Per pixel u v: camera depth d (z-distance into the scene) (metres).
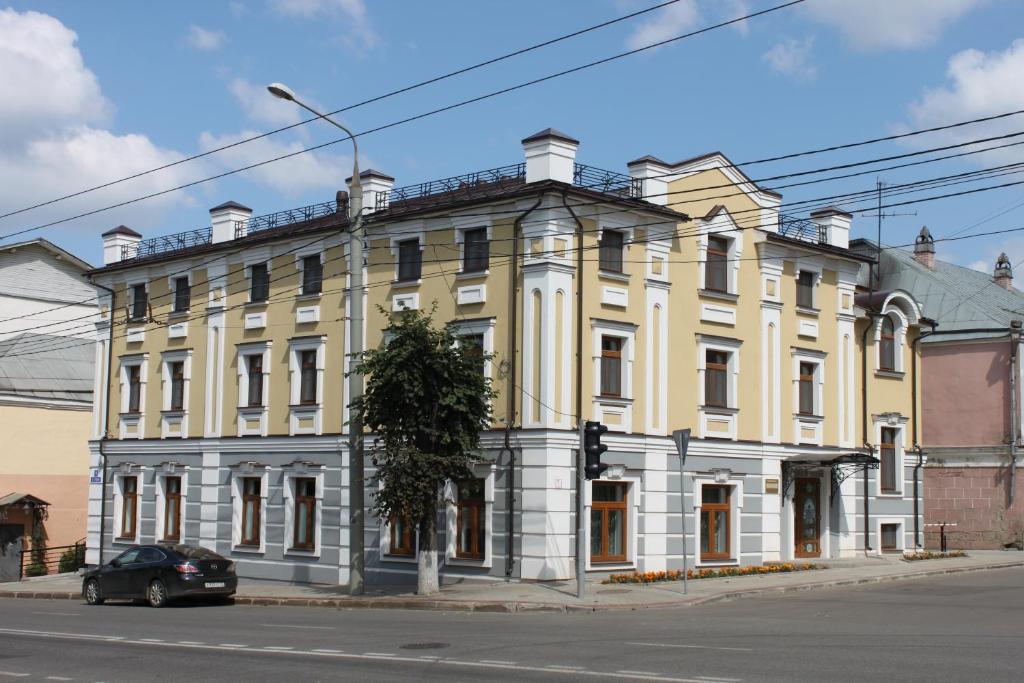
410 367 25.48
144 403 39.25
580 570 24.45
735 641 16.91
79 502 49.19
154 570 27.42
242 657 16.08
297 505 34.16
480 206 29.42
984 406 42.25
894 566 32.84
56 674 14.81
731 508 31.95
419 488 25.36
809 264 34.94
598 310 28.83
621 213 29.55
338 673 14.20
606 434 28.56
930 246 47.41
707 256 31.94
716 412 31.61
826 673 13.35
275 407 34.72
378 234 32.06
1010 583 28.77
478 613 23.45
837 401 35.66
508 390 28.31
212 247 36.91
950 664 14.00
